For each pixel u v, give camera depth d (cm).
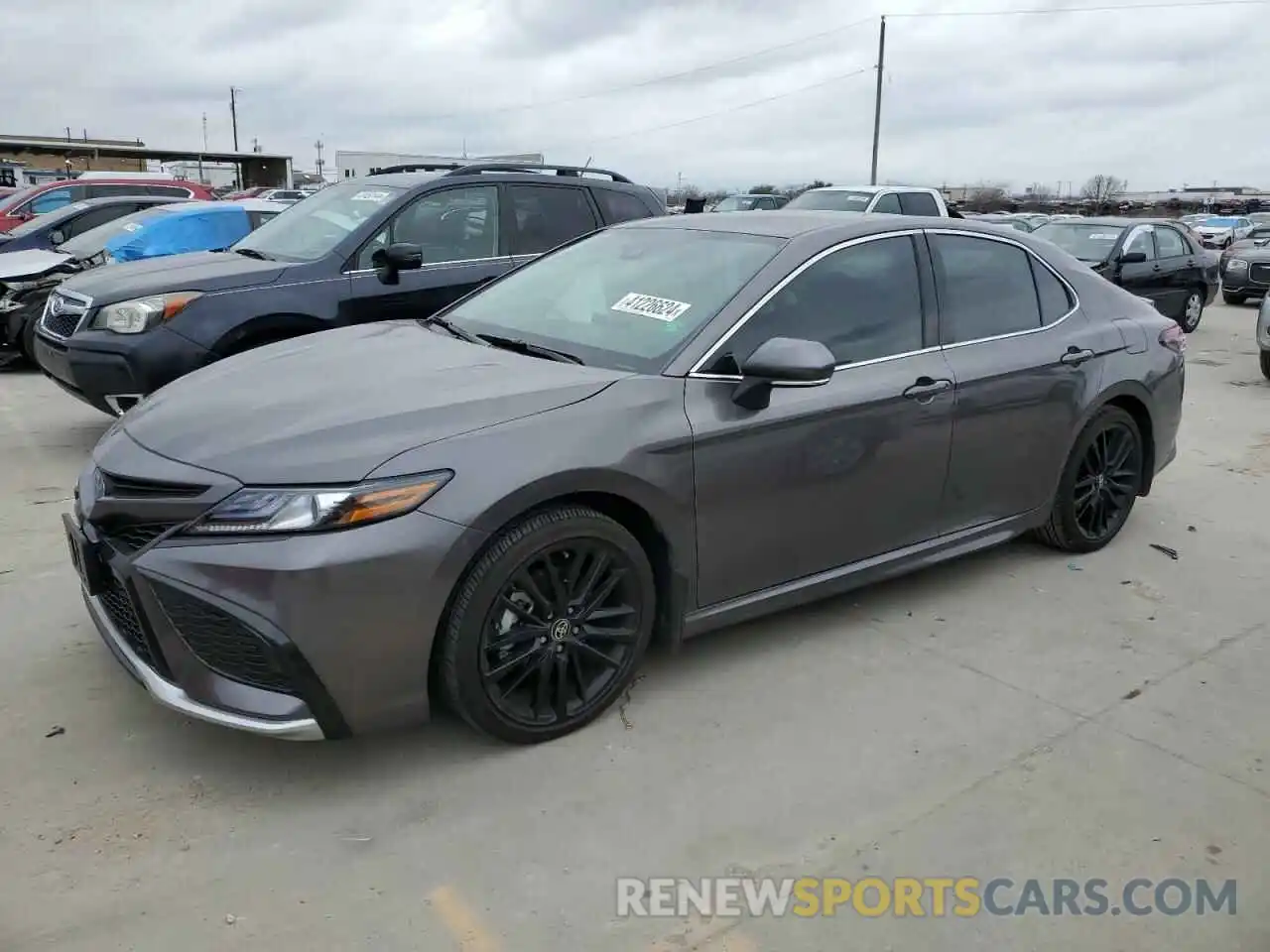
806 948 244
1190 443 739
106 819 281
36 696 342
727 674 371
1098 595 451
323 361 361
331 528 271
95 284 611
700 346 345
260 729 276
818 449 362
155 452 298
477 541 287
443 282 661
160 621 280
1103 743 333
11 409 779
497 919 249
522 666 311
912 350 398
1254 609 441
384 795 296
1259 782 314
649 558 342
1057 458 458
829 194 1410
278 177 5028
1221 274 1862
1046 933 251
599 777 307
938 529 417
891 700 356
